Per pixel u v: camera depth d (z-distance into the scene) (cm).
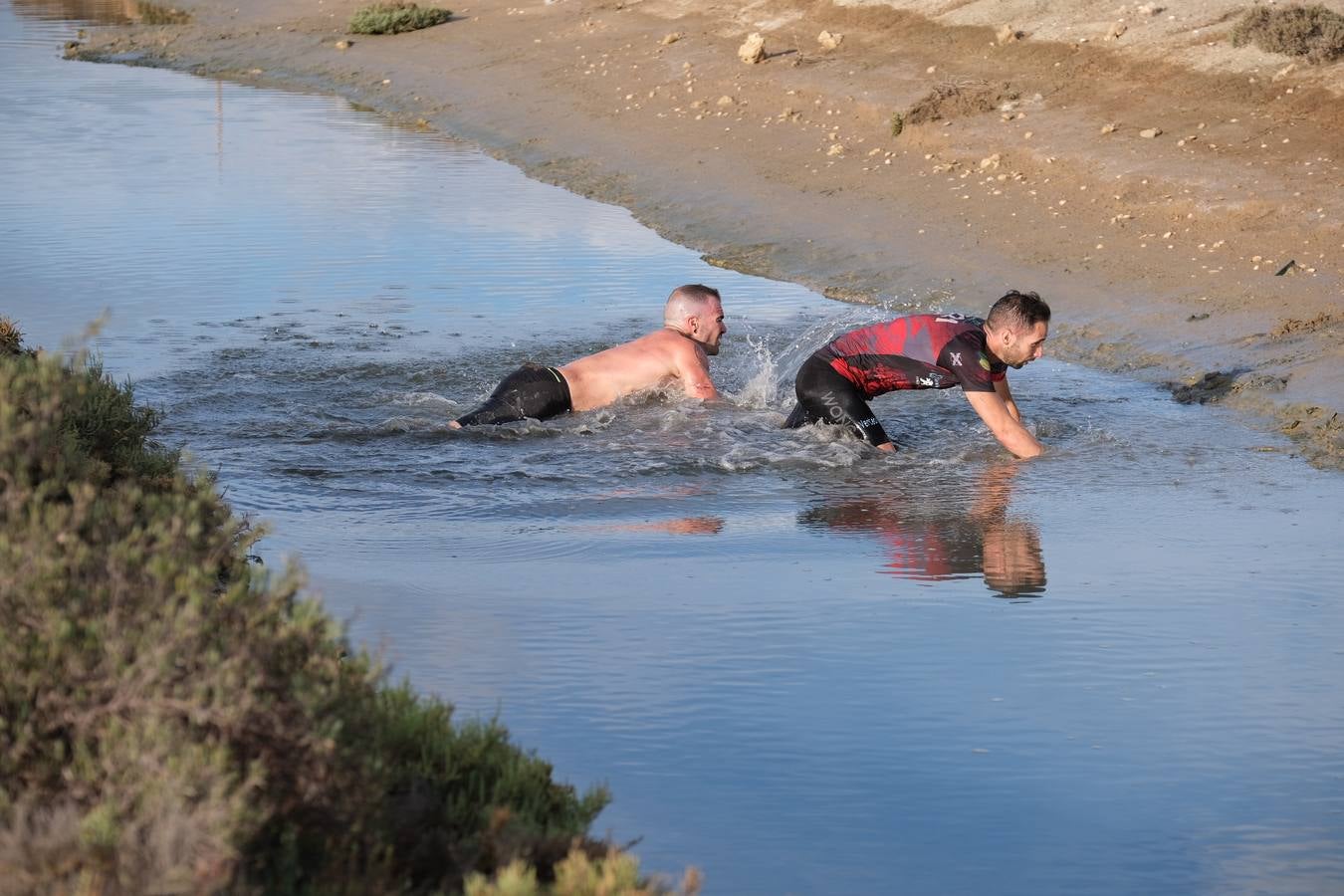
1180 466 1688
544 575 1342
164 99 4994
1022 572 1347
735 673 1116
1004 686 1095
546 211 3291
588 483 1636
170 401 1902
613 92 4441
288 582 816
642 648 1164
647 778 950
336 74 5450
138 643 733
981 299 2522
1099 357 2197
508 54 5209
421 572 1346
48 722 721
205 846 661
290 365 2077
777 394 1970
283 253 2805
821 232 2986
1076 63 3650
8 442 916
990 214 2928
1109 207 2828
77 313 2358
